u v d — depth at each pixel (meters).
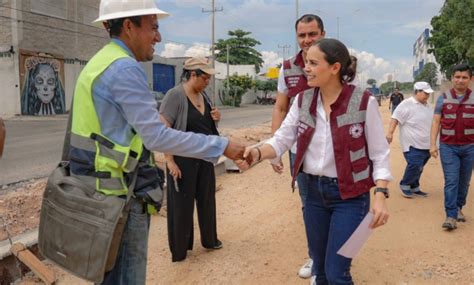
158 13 2.54
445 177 5.45
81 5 31.50
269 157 3.08
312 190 3.01
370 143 2.86
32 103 28.05
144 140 2.39
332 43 2.82
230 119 28.94
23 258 4.14
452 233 5.25
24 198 6.11
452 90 5.48
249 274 4.26
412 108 6.70
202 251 4.82
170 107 4.31
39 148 12.70
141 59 2.64
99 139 2.37
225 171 9.02
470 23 20.20
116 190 2.38
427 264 4.40
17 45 26.75
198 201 4.63
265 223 5.70
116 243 2.37
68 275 4.20
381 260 4.50
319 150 2.92
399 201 6.70
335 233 2.90
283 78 4.07
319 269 3.19
